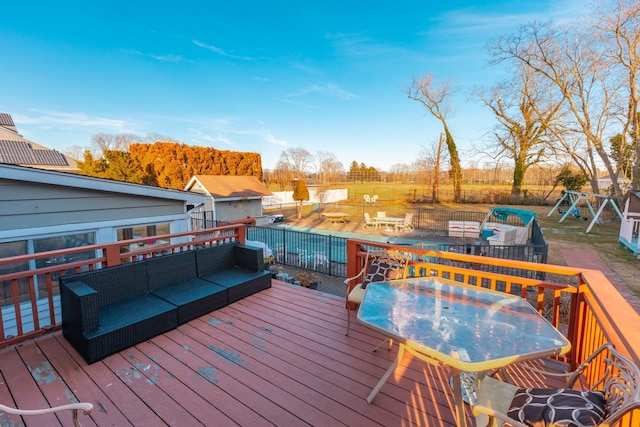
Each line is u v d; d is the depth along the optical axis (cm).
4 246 418
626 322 153
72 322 276
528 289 648
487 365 152
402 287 264
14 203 423
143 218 570
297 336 306
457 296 244
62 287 289
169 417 201
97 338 260
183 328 322
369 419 199
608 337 162
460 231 1405
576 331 244
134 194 554
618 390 122
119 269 331
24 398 217
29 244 439
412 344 171
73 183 469
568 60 1487
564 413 125
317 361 264
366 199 2509
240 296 397
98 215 511
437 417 201
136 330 288
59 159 1553
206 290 369
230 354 274
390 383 235
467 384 228
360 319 202
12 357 266
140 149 2203
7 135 1570
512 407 145
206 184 1725
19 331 289
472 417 199
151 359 266
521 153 1939
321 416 201
